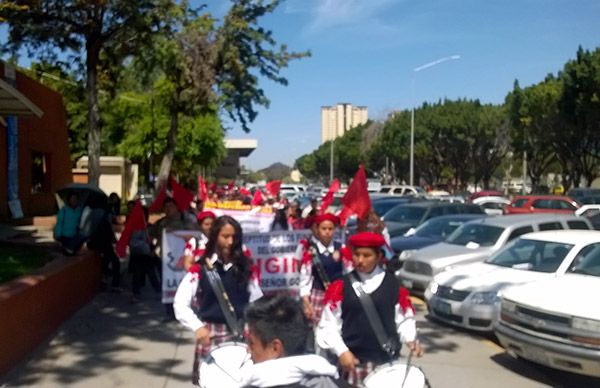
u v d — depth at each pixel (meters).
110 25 22.61
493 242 12.77
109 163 41.28
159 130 38.81
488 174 65.56
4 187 21.36
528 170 63.81
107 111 39.38
